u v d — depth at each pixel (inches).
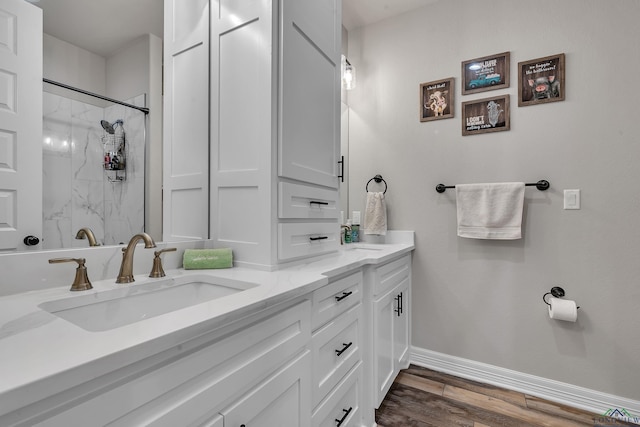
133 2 43.8
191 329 22.4
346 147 95.2
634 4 62.2
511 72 73.6
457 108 80.0
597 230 65.1
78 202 37.1
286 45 47.9
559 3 68.8
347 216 95.6
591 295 65.7
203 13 52.6
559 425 59.6
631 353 62.4
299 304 36.9
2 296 30.3
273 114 45.8
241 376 27.7
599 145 64.9
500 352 74.5
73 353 17.8
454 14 80.8
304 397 37.4
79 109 37.5
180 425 22.2
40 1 33.9
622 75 63.1
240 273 43.2
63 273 34.7
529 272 71.6
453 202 80.2
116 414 18.6
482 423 60.0
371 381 57.7
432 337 82.7
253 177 46.9
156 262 40.6
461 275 79.3
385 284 64.6
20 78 32.1
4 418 14.6
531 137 71.3
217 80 51.9
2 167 30.8
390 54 89.6
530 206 71.3
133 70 43.4
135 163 43.5
